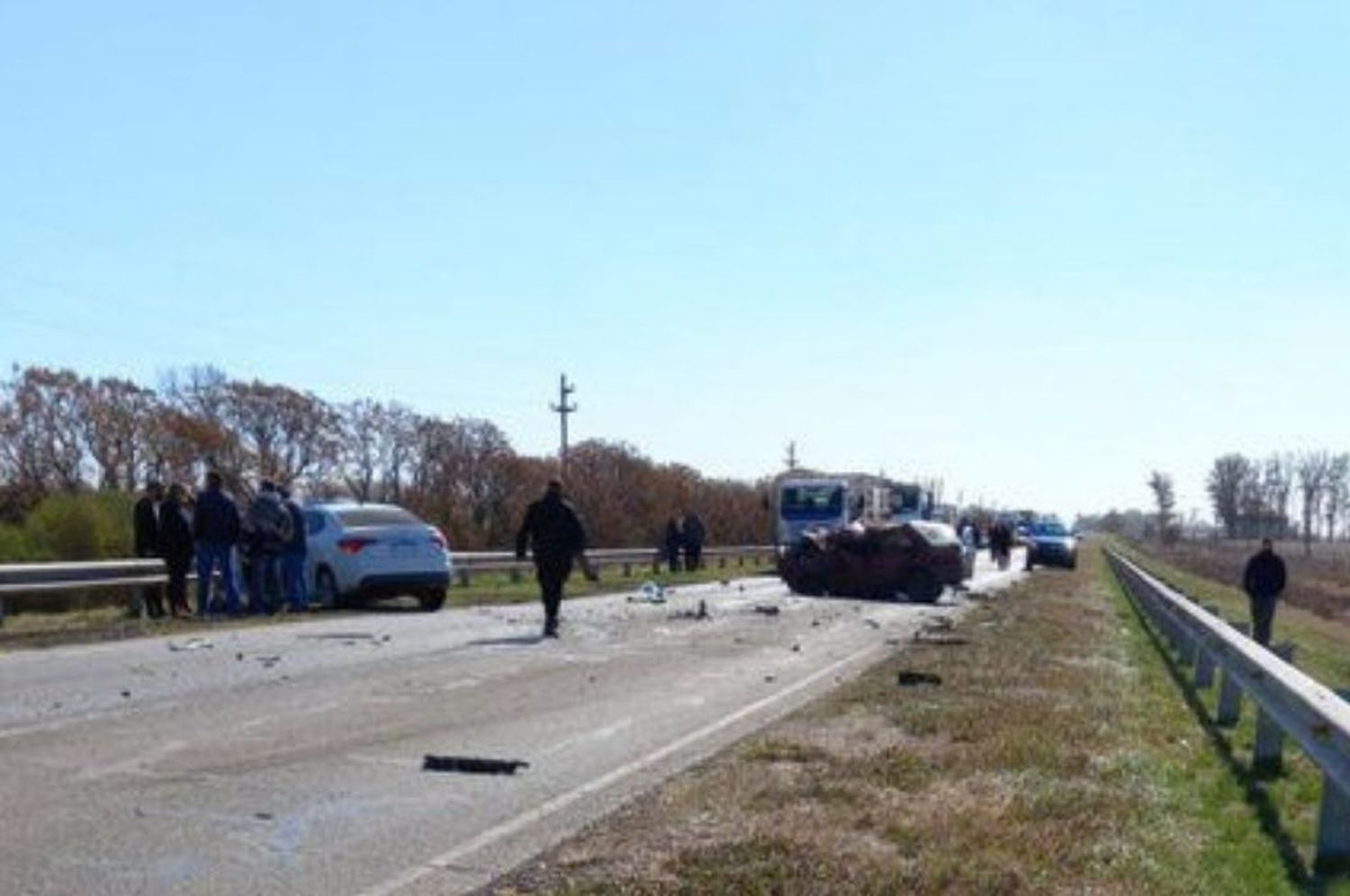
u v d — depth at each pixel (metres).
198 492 24.22
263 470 57.81
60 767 9.73
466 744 11.25
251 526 24.00
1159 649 22.83
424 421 60.50
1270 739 11.27
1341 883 7.93
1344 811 8.17
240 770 9.88
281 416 61.59
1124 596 40.78
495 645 18.86
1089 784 10.12
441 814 8.86
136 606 23.64
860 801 9.26
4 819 8.27
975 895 7.11
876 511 57.31
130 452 55.28
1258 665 10.91
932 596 33.28
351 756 10.56
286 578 24.19
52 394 53.19
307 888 7.18
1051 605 32.69
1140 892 7.34
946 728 12.32
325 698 13.38
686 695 14.62
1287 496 144.38
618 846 8.02
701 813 8.86
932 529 34.12
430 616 23.70
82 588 23.95
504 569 36.72
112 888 7.02
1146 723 13.48
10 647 17.56
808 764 10.61
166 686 13.88
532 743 11.41
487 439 60.31
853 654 19.44
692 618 25.12
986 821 8.70
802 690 15.37
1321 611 49.88
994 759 10.82
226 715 12.19
